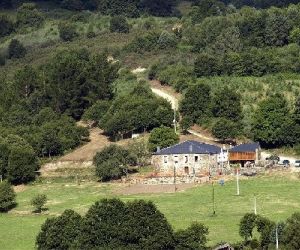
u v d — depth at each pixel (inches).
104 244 6624.0
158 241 6520.7
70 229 6791.3
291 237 6289.4
